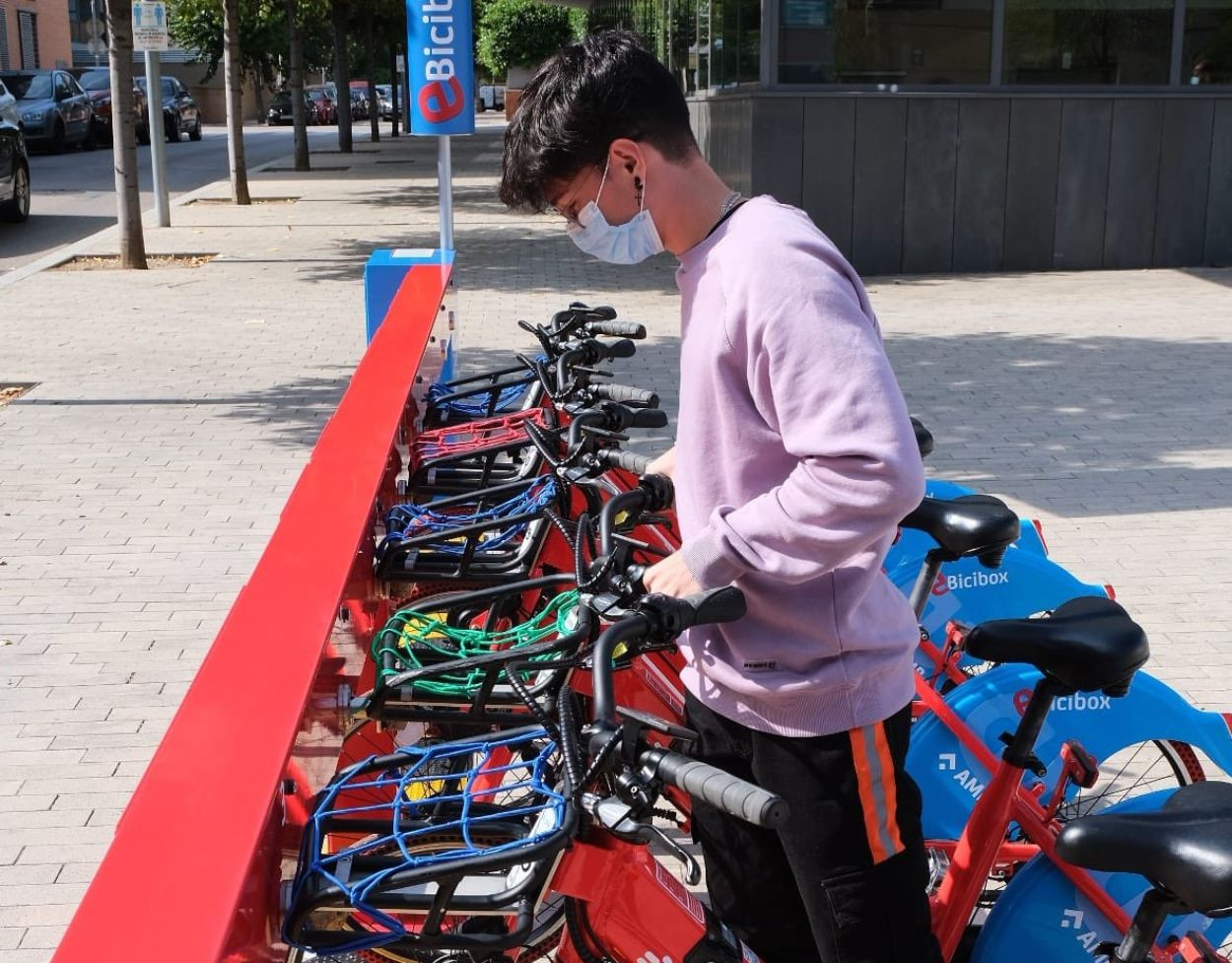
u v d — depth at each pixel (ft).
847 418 5.47
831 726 6.32
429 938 5.57
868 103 40.37
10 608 15.88
